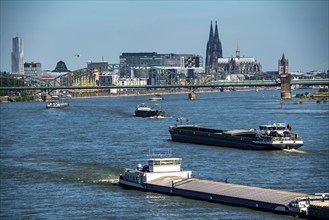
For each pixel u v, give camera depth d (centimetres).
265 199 17250
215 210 17238
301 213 16362
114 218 16750
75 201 18562
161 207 17675
